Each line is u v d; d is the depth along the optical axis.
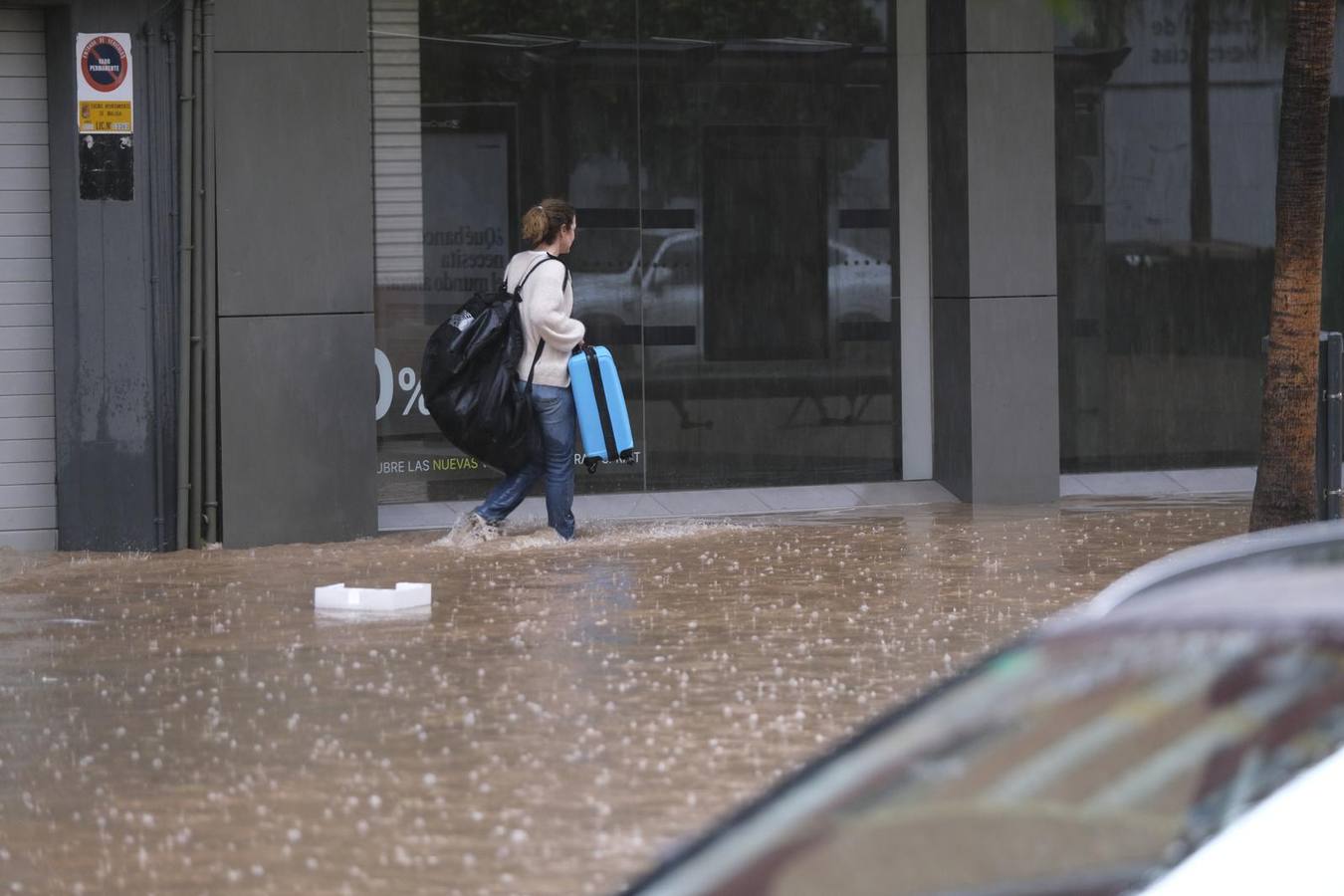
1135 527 27.25
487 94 29.41
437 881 11.23
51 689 17.09
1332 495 22.83
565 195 29.98
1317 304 22.41
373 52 28.81
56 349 26.06
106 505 26.11
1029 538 26.25
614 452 26.36
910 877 5.33
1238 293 32.88
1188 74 32.34
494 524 26.62
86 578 23.80
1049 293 30.53
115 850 12.04
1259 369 33.06
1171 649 5.31
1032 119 30.25
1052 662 5.63
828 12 30.98
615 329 30.48
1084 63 31.95
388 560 25.09
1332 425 22.80
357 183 26.86
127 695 16.78
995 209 30.23
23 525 26.41
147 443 26.12
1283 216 22.28
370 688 16.81
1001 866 5.19
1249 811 4.64
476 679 17.12
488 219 29.52
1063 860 5.06
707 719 15.34
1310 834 4.50
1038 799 5.24
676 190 30.56
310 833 12.33
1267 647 5.08
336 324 26.88
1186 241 32.59
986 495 30.55
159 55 25.98
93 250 25.92
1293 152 22.14
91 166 25.89
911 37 31.23
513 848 11.87
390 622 20.20
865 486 31.28
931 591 21.56
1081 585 21.73
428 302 29.17
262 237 26.45
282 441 26.67
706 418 30.92
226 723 15.62
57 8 25.81
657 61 30.30
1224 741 4.94
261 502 26.59
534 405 26.22
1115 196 32.22
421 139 29.09
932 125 31.28
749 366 31.03
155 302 26.06
